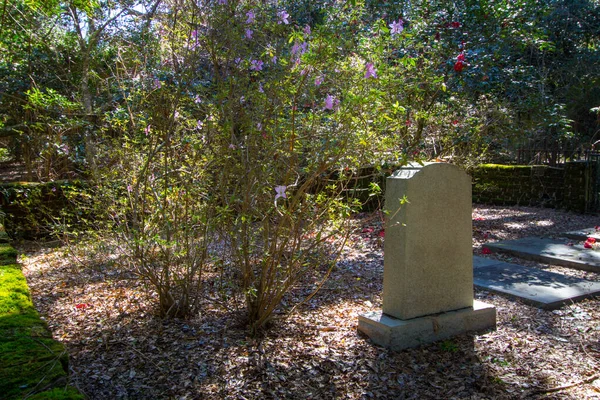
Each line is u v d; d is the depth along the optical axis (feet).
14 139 33.86
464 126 20.89
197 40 11.41
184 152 12.59
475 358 10.81
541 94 27.32
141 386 9.41
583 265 18.30
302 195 11.54
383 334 11.19
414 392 9.39
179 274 14.06
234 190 11.14
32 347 6.89
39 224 24.27
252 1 10.92
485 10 22.62
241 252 11.53
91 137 21.77
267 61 10.89
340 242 16.66
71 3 24.53
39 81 30.60
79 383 9.48
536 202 33.94
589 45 45.78
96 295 15.21
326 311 13.55
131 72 13.89
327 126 10.96
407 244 11.28
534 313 13.69
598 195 30.14
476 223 28.27
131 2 14.23
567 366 10.48
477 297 15.16
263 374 9.88
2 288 9.75
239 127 11.50
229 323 12.42
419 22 20.93
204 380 9.64
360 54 11.16
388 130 12.45
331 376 9.88
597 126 42.34
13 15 25.68
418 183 11.34
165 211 12.15
